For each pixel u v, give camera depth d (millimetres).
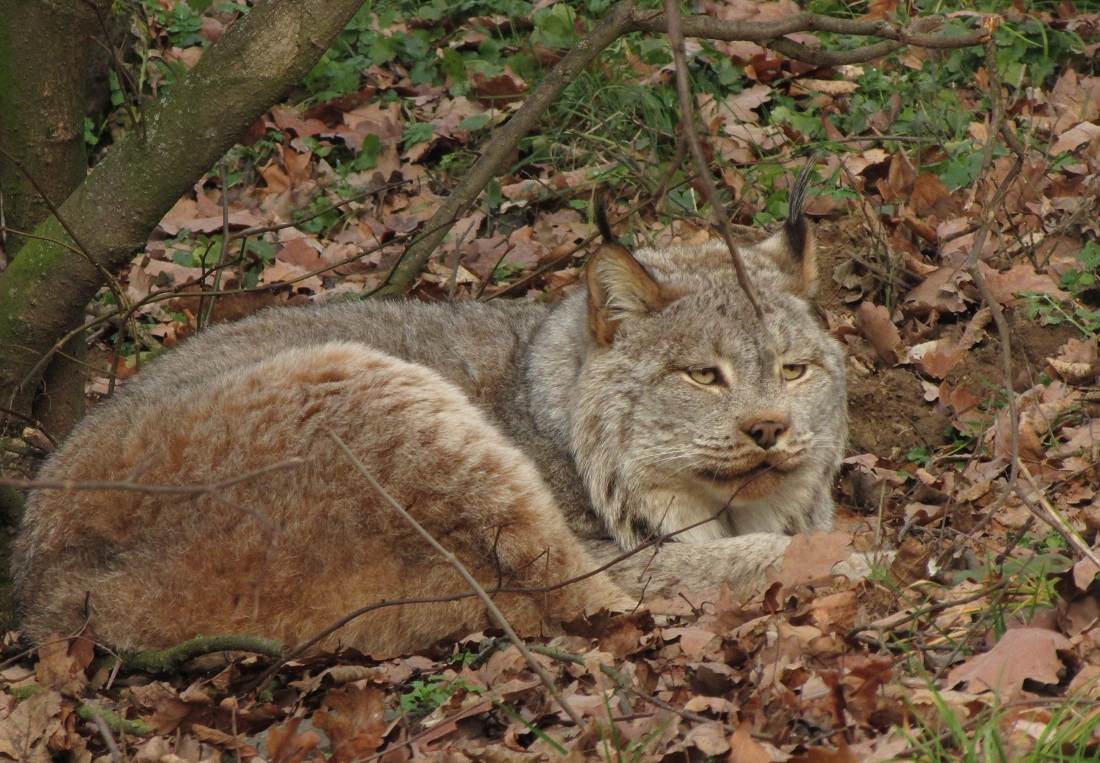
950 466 11688
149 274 14914
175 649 8383
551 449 10352
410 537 8562
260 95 9602
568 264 14852
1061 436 11383
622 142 16219
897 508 11078
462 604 8648
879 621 8172
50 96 10383
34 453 10266
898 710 6910
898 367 12641
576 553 8945
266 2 9500
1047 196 14531
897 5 17156
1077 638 7293
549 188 15727
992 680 7031
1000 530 9977
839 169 14852
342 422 8656
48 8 10109
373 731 7625
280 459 8555
